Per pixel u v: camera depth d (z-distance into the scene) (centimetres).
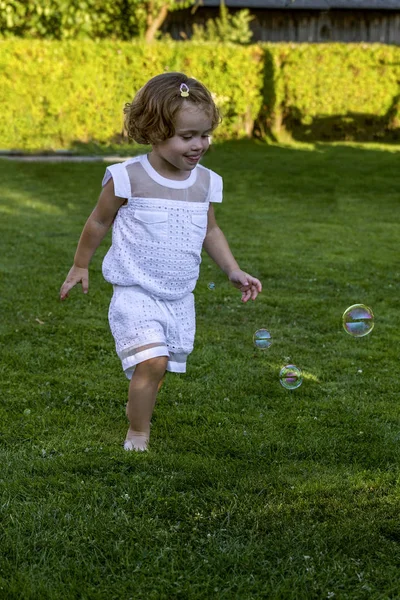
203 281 681
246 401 414
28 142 1547
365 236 906
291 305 611
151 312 332
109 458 330
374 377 459
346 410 405
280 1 2502
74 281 346
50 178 1255
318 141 1872
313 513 292
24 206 1030
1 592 242
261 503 298
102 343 503
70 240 828
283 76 1850
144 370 330
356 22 2602
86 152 1516
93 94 1593
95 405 402
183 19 2472
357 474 326
